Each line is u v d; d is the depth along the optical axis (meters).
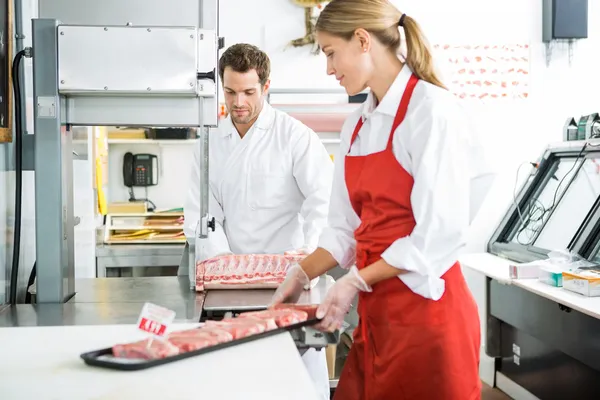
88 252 3.57
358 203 1.90
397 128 1.74
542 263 3.44
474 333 1.80
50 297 2.10
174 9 2.11
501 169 4.79
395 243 1.71
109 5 2.11
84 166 3.41
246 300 2.10
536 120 4.80
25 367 1.33
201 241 2.21
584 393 3.32
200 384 1.23
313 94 4.68
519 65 4.76
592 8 4.77
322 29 1.77
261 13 4.63
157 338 1.36
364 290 1.75
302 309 1.78
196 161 2.86
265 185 2.74
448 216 1.66
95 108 2.11
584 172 4.13
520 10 4.74
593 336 3.10
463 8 4.71
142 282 2.43
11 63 2.26
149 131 4.46
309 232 2.60
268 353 1.41
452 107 1.70
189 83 2.02
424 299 1.74
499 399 4.07
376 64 1.78
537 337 3.63
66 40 2.00
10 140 2.26
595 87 4.82
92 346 1.47
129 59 2.01
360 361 1.97
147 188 4.78
